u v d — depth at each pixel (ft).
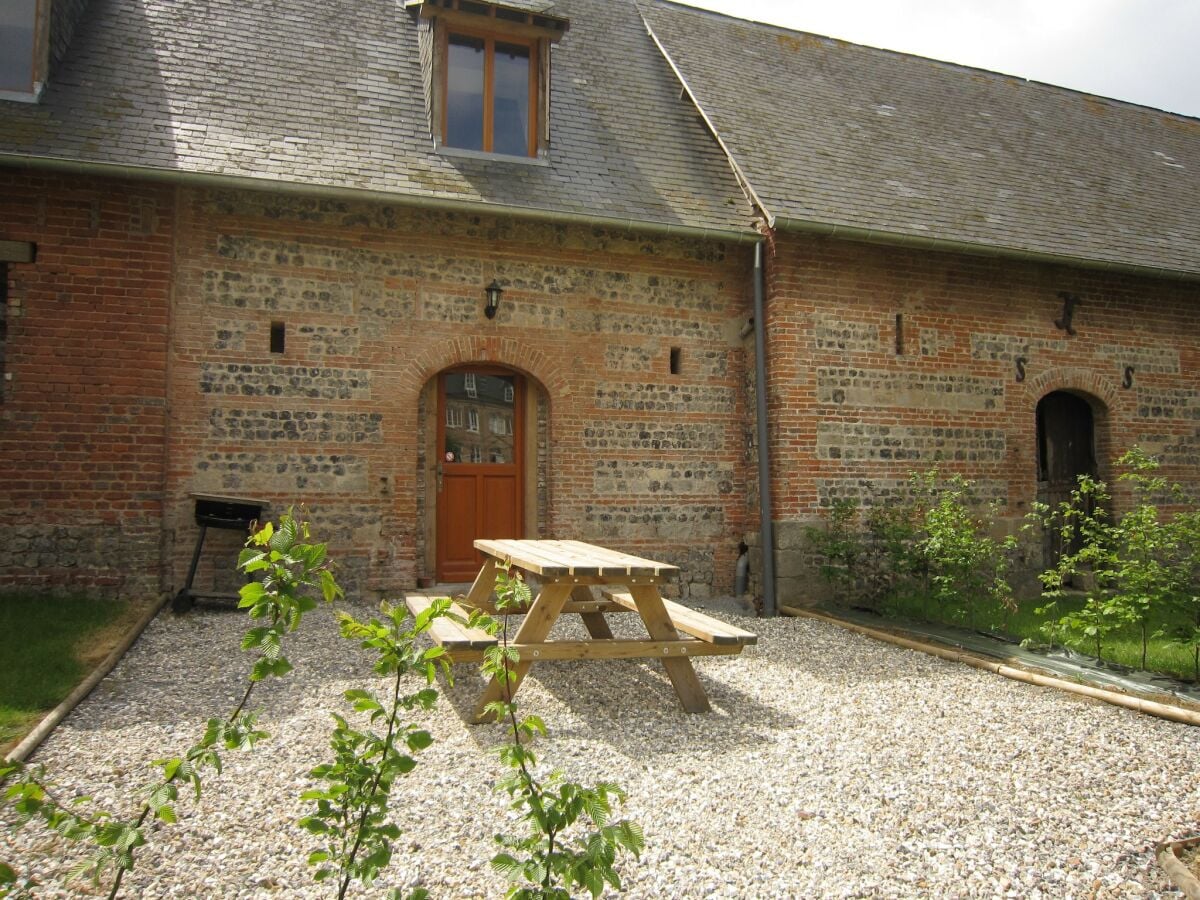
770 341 29.04
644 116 32.91
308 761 13.29
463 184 26.68
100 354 23.44
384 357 26.53
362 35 31.07
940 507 26.76
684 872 9.97
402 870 9.87
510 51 29.53
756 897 9.48
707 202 29.78
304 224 25.94
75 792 11.98
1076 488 34.01
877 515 29.07
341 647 20.51
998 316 31.83
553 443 28.12
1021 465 31.68
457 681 17.97
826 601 28.60
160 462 23.82
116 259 23.66
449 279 27.32
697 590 29.45
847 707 16.88
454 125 28.76
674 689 17.15
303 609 6.48
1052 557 33.50
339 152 26.12
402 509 26.45
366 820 6.63
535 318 28.17
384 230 26.73
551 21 28.58
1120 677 18.65
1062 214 33.68
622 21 37.86
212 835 10.68
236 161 24.13
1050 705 17.13
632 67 35.35
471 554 28.25
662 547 29.14
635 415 29.12
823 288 29.40
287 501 25.32
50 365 23.08
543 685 17.83
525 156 28.99
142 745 13.94
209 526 23.68
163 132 24.31
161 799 5.86
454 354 27.25
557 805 6.55
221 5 29.89
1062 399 34.35
